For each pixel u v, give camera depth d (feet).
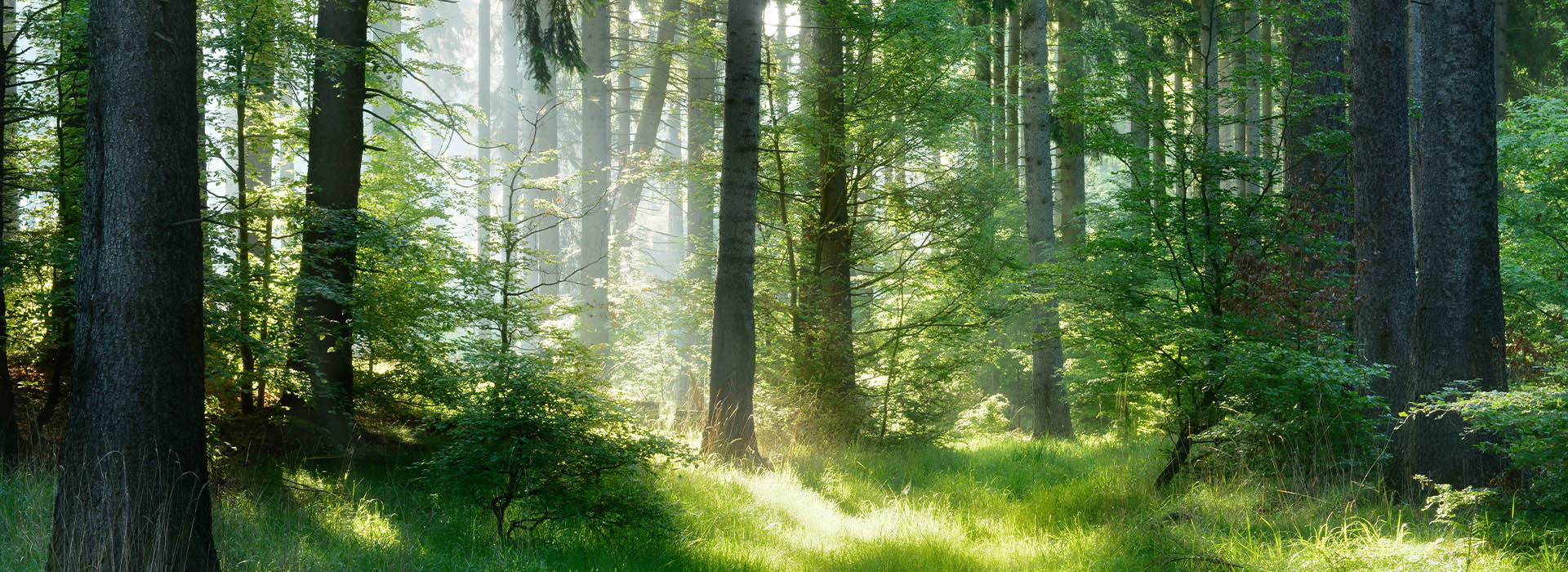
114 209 16.44
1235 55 61.72
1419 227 26.55
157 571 16.03
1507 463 24.25
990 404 66.28
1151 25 35.65
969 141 52.19
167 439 16.62
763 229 54.75
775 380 49.55
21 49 30.58
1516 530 19.97
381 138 44.50
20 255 28.07
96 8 16.66
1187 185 32.53
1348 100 35.35
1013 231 57.06
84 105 30.89
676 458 25.75
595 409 23.84
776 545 26.53
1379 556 19.67
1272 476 28.84
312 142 34.94
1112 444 48.21
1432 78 25.91
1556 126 49.98
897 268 53.11
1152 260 33.19
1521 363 28.17
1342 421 28.12
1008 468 41.55
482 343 35.78
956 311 53.11
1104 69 32.65
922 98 49.70
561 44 54.19
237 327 28.71
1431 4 26.09
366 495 26.86
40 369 36.09
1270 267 30.78
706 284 53.42
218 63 30.96
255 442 33.65
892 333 55.67
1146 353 32.76
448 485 22.99
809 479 37.37
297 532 21.53
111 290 16.39
